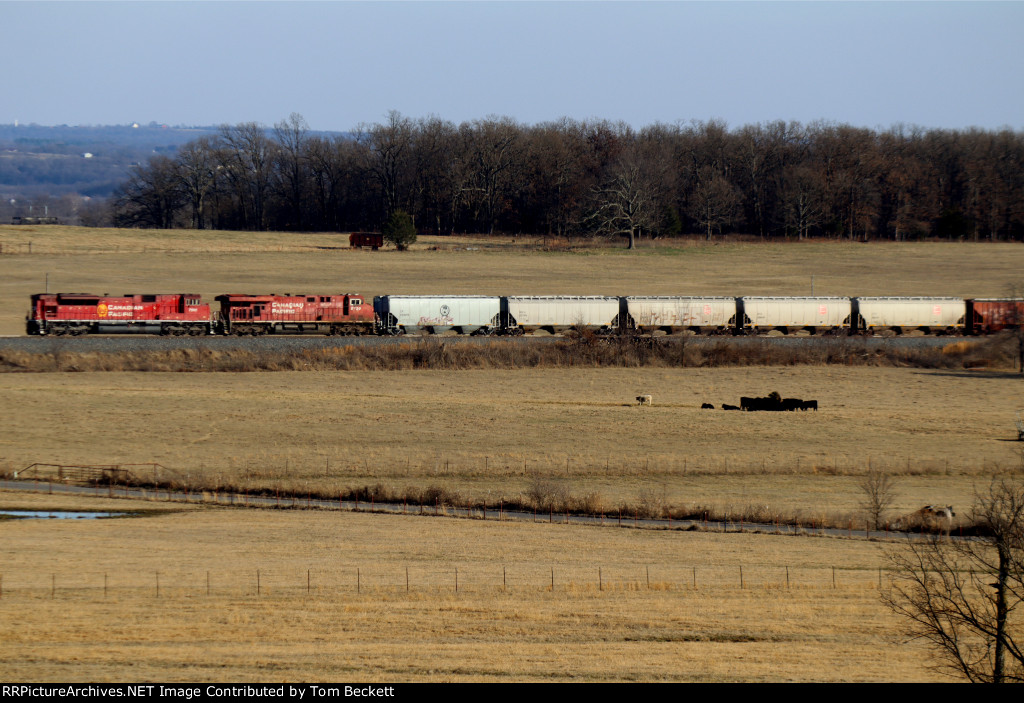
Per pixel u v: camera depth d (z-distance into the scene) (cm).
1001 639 8544
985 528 13088
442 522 13500
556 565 11500
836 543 12756
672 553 12144
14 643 8588
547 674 8269
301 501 14575
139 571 10806
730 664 8631
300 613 9612
